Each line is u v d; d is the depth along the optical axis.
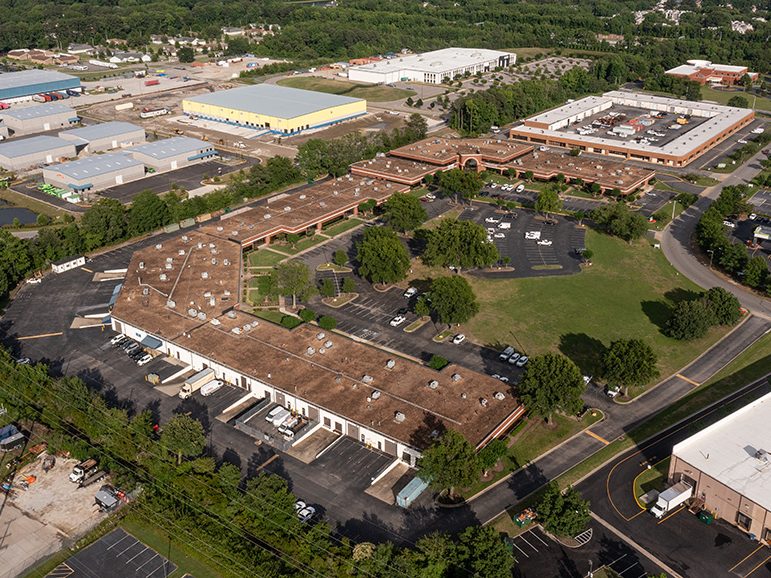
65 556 104.88
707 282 189.00
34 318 169.75
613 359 138.12
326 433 131.25
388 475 120.94
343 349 148.75
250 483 111.88
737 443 119.44
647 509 113.38
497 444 119.00
